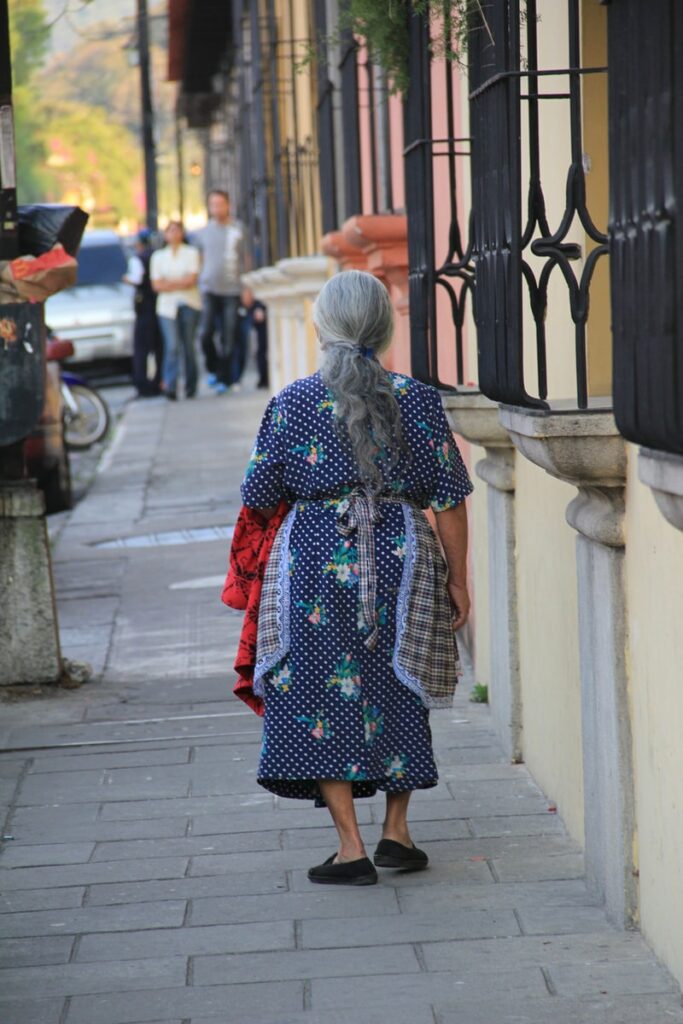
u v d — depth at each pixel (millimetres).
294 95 30312
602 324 9617
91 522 26531
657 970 8391
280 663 9539
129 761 13008
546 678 11234
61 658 15734
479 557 14219
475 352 13680
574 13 8727
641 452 6621
